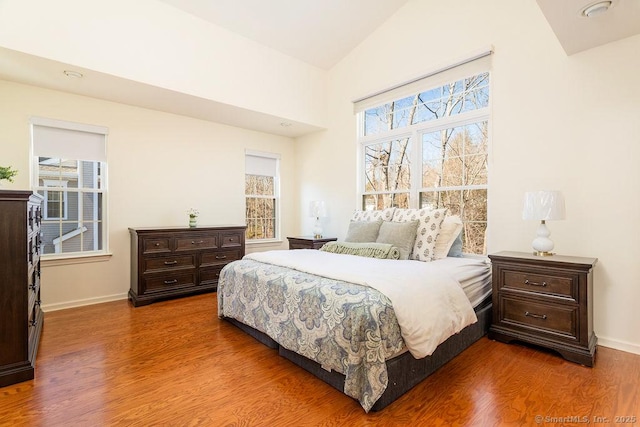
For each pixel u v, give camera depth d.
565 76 2.68
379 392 1.63
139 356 2.33
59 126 3.37
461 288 2.31
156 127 4.04
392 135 4.10
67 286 3.47
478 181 3.33
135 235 3.64
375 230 3.31
